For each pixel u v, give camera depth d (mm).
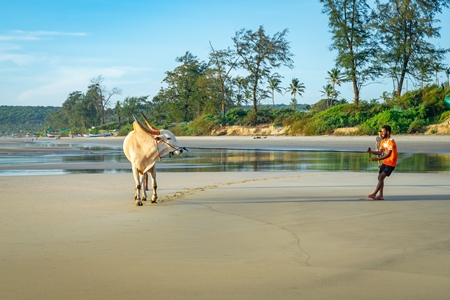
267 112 69125
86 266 5473
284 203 10211
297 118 60000
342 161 24375
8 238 6930
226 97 75812
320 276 5051
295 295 4484
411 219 8266
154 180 10578
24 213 9094
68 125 193000
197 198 11094
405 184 13688
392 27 51531
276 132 60844
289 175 16656
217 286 4750
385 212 9000
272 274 5137
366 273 5148
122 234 7199
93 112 161875
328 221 8156
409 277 4996
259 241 6699
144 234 7195
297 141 47875
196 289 4668
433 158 25141
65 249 6273
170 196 11539
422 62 50906
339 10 52094
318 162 23828
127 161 26312
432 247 6273
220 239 6840
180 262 5633
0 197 11328
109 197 11422
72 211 9344
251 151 36062
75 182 14727
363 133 48719
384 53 52000
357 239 6773
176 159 27422
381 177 10578
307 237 6930
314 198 10930
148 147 10398
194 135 71562
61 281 4926
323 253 6004
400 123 46750
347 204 10023
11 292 4582
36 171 19734
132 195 11797
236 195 11516
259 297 4438
